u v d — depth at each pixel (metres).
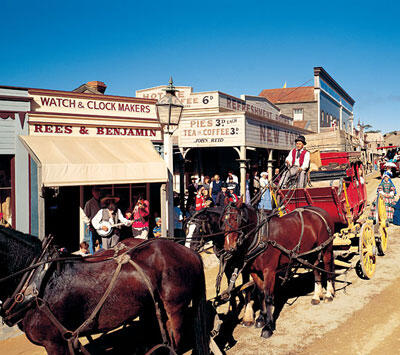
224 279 8.69
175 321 4.41
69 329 3.88
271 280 5.80
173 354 4.17
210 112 17.16
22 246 3.91
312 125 35.69
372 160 42.34
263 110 22.80
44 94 10.73
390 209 13.05
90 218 10.11
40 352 5.68
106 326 4.05
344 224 7.96
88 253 8.40
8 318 3.68
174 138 17.16
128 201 11.93
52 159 9.23
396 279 7.74
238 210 5.54
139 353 5.06
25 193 10.30
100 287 3.99
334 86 41.84
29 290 3.69
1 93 10.05
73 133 11.09
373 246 7.97
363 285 7.54
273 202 8.09
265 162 22.27
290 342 5.40
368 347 5.16
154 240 4.61
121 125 11.84
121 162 10.02
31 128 10.46
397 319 5.95
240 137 15.88
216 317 5.05
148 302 4.26
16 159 10.20
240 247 5.60
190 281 4.52
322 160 9.53
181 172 16.58
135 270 4.15
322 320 6.07
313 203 7.72
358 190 9.50
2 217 10.15
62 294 3.82
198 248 5.95
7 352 5.72
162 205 10.82
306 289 7.66
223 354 5.08
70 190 12.72
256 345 5.35
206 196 13.65
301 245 6.35
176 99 10.36
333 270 7.05
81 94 11.26
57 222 12.82
